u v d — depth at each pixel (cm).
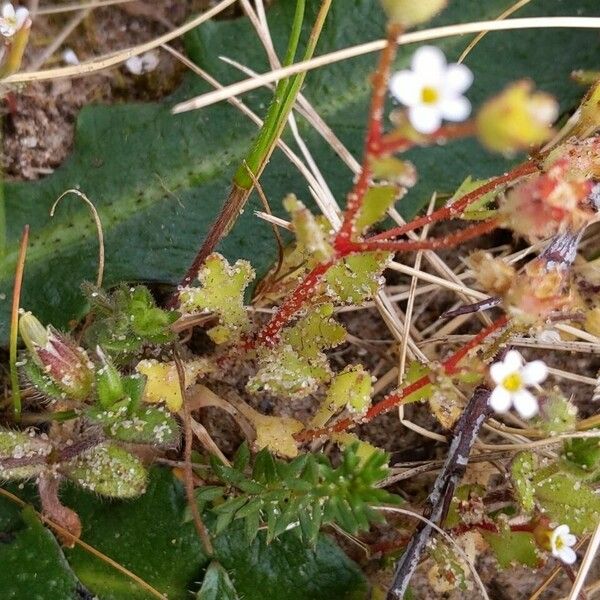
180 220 12
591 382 12
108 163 12
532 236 10
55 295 11
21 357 11
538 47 12
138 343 10
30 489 11
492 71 12
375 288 10
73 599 11
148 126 12
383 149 8
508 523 11
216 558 11
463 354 9
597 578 12
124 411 10
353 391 11
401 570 11
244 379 12
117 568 11
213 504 11
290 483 10
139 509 11
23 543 11
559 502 10
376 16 12
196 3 12
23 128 12
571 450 10
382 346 12
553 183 9
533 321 9
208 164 12
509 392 9
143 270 12
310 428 11
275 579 11
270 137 10
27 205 12
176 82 12
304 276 11
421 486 12
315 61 10
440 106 8
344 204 12
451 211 10
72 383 10
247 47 12
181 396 11
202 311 11
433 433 12
